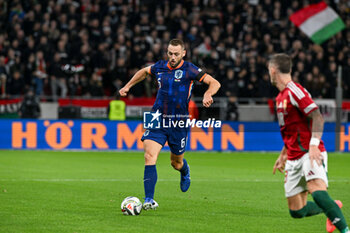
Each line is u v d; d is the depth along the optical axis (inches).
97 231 725.3
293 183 688.4
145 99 2178.9
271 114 2213.3
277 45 2576.3
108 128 2164.1
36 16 2635.3
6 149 2145.7
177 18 2694.4
